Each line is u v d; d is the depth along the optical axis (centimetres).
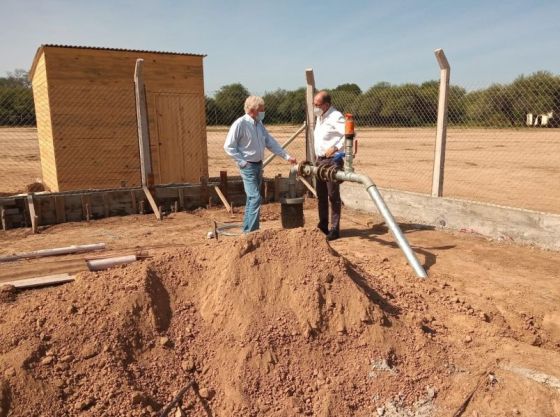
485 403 327
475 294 501
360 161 1906
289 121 1284
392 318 393
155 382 329
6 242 701
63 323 353
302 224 685
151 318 365
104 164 985
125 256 534
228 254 406
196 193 934
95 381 317
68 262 511
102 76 959
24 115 1271
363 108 1025
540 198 1103
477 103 825
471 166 1742
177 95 1027
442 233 752
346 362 351
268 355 341
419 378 347
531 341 429
